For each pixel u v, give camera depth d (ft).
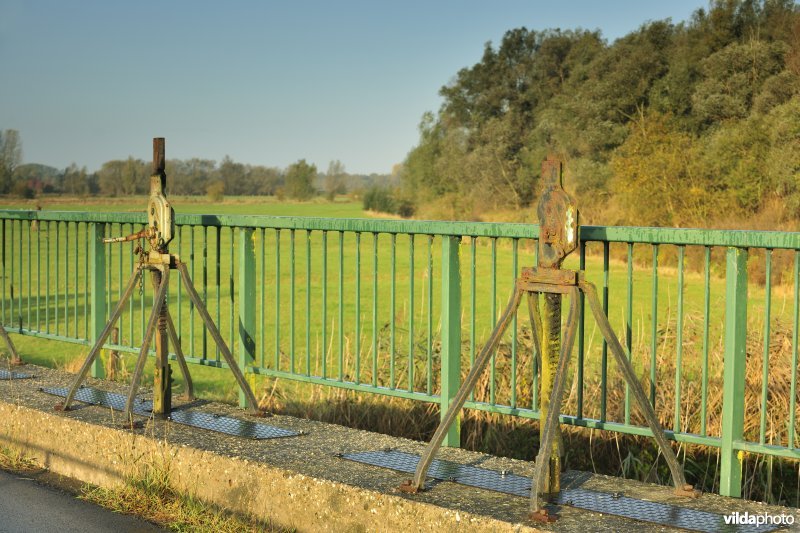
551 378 12.53
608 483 13.62
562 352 12.12
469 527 11.91
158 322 17.76
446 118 238.68
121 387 20.76
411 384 16.79
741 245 12.82
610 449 19.03
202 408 18.63
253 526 14.01
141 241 21.38
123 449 16.21
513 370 15.53
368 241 135.95
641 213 96.73
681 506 12.48
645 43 157.17
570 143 163.32
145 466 15.79
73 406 18.40
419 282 66.80
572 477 13.94
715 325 24.91
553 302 12.44
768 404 18.52
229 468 14.65
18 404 18.49
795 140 90.99
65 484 16.66
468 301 47.83
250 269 19.07
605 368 14.48
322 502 13.44
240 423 17.22
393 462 14.48
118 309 18.35
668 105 146.51
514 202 188.44
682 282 13.85
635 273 72.95
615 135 150.00
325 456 14.83
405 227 16.34
